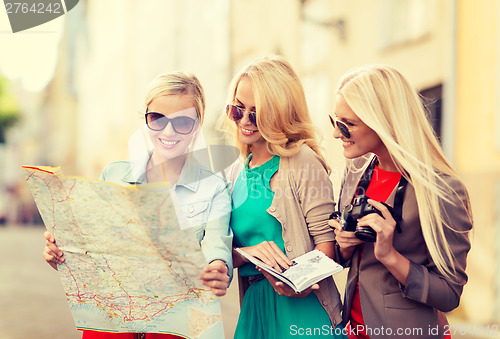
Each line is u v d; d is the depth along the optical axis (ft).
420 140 7.09
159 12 48.21
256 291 8.01
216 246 7.64
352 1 28.19
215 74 40.16
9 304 25.55
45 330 20.30
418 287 6.93
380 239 6.84
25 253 52.49
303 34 32.17
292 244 7.69
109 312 7.43
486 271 20.57
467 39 21.90
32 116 97.40
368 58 27.14
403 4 25.27
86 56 61.87
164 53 46.91
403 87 7.20
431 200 6.91
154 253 7.06
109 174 8.20
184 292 7.22
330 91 29.55
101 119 57.41
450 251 6.97
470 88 21.77
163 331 7.41
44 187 7.04
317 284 7.29
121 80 53.31
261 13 35.91
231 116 7.93
